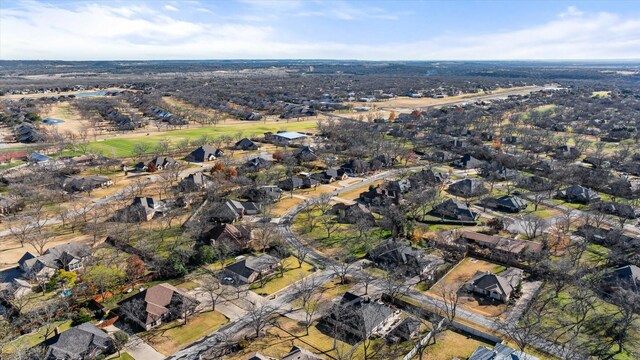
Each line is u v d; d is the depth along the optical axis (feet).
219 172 629.92
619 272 360.89
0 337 282.56
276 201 565.12
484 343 289.12
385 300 343.67
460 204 522.88
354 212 495.41
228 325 307.58
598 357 274.36
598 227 459.32
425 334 298.35
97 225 474.49
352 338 294.25
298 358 258.98
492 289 343.46
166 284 341.62
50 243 428.56
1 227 467.11
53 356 260.83
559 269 368.68
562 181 634.02
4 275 360.28
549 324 307.99
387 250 403.75
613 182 606.14
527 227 470.80
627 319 293.43
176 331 300.61
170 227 474.08
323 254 420.77
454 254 414.62
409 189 609.01
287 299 341.41
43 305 324.19
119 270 369.30
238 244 422.82
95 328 290.35
